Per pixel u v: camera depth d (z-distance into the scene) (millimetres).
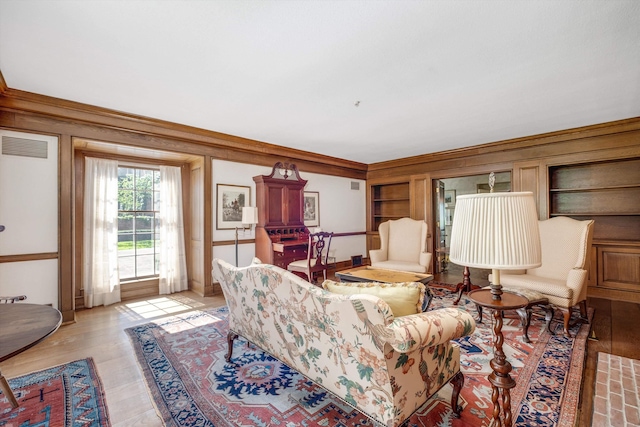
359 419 1645
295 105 3184
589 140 4090
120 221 4148
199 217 4395
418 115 3527
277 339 1765
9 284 2879
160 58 2223
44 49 2096
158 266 4477
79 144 3477
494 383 1311
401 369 1280
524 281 3092
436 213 5949
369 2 1652
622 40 2025
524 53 2189
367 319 1172
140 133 3662
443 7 1695
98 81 2602
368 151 5555
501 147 4832
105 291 3807
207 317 3342
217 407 1755
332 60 2266
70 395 1885
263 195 4680
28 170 2963
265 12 1725
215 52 2143
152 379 2053
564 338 2697
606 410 1705
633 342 2607
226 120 3688
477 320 3129
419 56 2219
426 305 3199
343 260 6414
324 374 1508
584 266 2957
